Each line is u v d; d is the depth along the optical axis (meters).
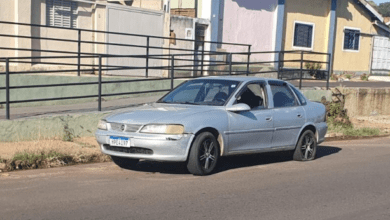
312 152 9.79
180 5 23.77
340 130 14.98
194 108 8.10
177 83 16.72
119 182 7.31
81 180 7.39
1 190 6.65
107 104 13.59
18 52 15.04
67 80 13.99
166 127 7.38
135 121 7.58
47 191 6.66
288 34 26.45
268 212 6.03
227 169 8.60
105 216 5.61
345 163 9.61
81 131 10.59
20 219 5.40
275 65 25.53
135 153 7.57
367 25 30.95
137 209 5.93
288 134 9.16
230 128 8.05
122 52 17.83
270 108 8.86
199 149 7.60
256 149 8.61
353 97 18.05
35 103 13.52
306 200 6.67
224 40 23.41
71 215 5.60
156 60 18.95
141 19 18.28
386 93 19.42
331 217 5.92
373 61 31.77
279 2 25.38
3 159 8.16
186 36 21.34
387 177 8.36
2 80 13.03
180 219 5.60
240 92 8.49
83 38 16.86
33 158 8.38
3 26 14.80
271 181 7.76
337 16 28.84
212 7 22.53
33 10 15.43
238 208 6.15
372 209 6.34
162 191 6.85
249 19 24.38
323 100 16.75
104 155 9.25
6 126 9.49
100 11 17.17
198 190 6.98
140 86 15.60
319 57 28.25
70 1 16.41
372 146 12.31
